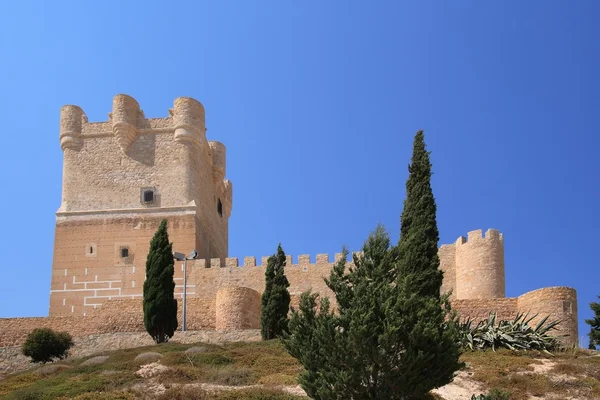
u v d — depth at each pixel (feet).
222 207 250.16
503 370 133.49
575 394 124.57
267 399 115.34
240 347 152.15
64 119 225.15
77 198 219.41
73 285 212.02
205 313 184.03
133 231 215.51
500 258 191.93
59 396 122.21
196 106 225.35
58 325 185.47
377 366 103.91
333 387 103.55
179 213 216.74
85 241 215.31
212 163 240.32
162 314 170.40
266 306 163.94
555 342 148.46
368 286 107.76
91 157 222.48
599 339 187.52
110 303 186.09
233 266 210.18
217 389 122.52
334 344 104.12
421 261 149.48
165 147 222.28
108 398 117.19
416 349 104.53
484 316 166.81
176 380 128.57
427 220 154.10
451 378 107.14
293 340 108.88
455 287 196.75
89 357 156.15
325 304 108.47
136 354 150.71
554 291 161.27
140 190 219.00
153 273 173.88
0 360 165.78
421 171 159.02
